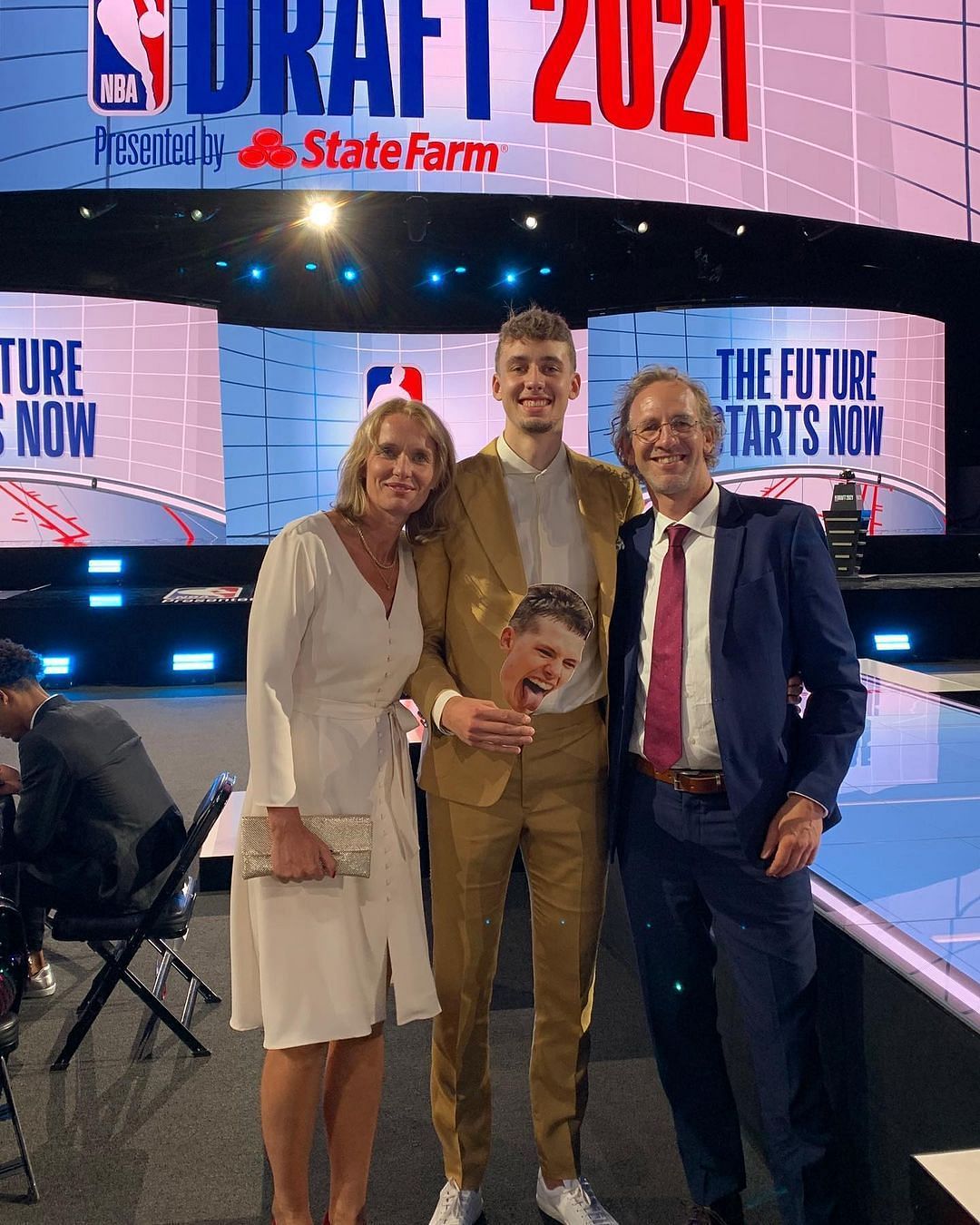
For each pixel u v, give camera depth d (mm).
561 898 1863
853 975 1796
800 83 7273
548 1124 1936
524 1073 2559
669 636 1750
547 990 1911
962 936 1825
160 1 6824
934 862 2270
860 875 2193
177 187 7027
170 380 8500
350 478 1738
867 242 8594
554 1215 1958
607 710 1872
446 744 1854
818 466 9289
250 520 8750
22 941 2215
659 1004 1837
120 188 7047
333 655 1724
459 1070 1897
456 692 1758
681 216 7652
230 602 7844
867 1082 1759
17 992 2168
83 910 2598
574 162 7141
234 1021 1755
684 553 1760
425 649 1882
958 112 7504
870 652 8156
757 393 9156
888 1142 1688
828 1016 1897
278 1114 1714
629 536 1867
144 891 2629
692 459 1717
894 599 8148
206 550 8688
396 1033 2799
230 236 8328
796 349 9148
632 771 1831
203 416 8586
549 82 7023
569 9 6945
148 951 3330
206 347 8516
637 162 7188
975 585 8203
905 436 9391
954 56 7418
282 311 8586
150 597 7930
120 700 7250
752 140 7289
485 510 1844
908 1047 1619
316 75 6906
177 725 6426
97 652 7758
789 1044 1698
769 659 1688
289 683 1687
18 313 8211
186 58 6895
